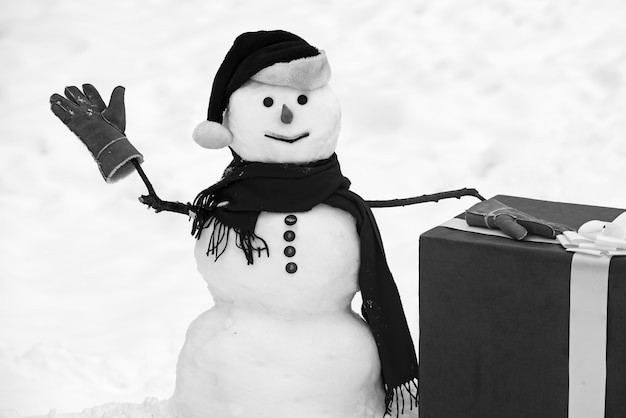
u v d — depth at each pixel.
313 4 9.63
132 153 3.43
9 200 7.46
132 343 5.55
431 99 8.00
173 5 10.02
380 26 9.06
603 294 3.06
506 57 8.35
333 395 3.51
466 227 3.37
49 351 5.11
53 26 9.67
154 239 6.92
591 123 7.35
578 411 3.17
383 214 6.74
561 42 8.42
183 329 5.69
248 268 3.47
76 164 7.81
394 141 7.61
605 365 3.11
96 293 6.30
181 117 8.21
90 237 7.01
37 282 6.50
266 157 3.48
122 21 9.81
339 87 8.25
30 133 8.17
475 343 3.26
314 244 3.45
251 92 3.46
